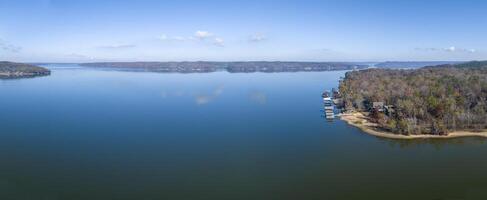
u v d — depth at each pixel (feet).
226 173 352.49
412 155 405.80
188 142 451.12
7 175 347.15
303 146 437.58
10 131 503.20
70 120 572.92
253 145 439.63
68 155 402.52
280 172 355.97
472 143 448.65
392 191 314.35
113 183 329.11
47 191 313.53
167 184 327.26
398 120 519.60
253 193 309.83
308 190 316.40
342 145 442.91
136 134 488.44
